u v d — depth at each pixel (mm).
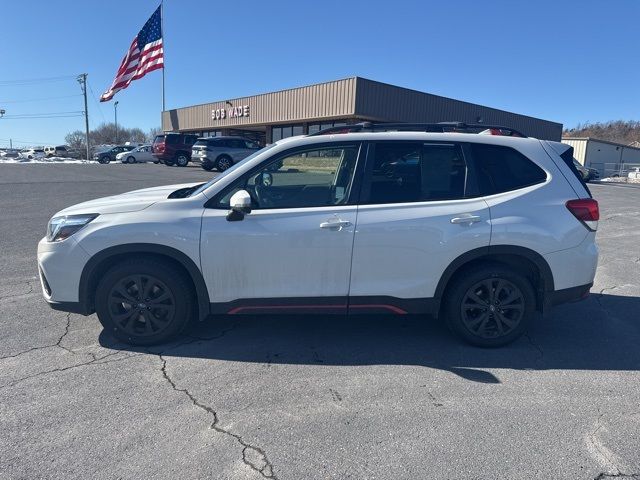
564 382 3467
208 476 2438
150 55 35406
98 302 3848
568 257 3914
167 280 3799
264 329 4355
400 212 3793
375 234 3752
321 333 4293
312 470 2492
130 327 3887
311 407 3078
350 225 3740
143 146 37875
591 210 3971
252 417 2959
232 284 3793
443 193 3900
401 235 3766
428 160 3934
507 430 2854
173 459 2562
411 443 2717
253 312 3855
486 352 3967
